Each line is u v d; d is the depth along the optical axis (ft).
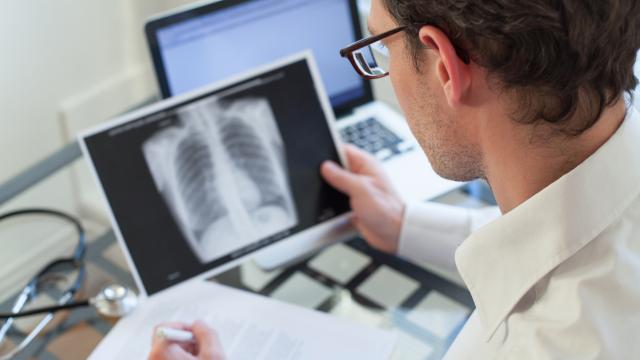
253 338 2.42
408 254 2.78
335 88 3.38
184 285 2.62
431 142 1.80
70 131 4.90
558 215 1.56
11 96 4.49
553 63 1.42
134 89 5.19
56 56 4.64
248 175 2.65
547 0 1.36
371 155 3.03
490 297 1.72
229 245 2.62
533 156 1.58
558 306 1.57
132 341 2.43
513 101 1.52
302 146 2.72
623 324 1.51
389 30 1.69
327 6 3.23
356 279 2.73
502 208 1.77
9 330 2.60
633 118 1.63
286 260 2.74
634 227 1.57
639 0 1.41
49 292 2.75
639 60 1.70
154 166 2.55
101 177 2.49
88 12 4.70
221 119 2.63
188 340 2.29
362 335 2.43
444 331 2.51
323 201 2.74
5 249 2.98
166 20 2.93
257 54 3.16
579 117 1.50
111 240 2.96
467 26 1.44
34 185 3.18
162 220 2.55
